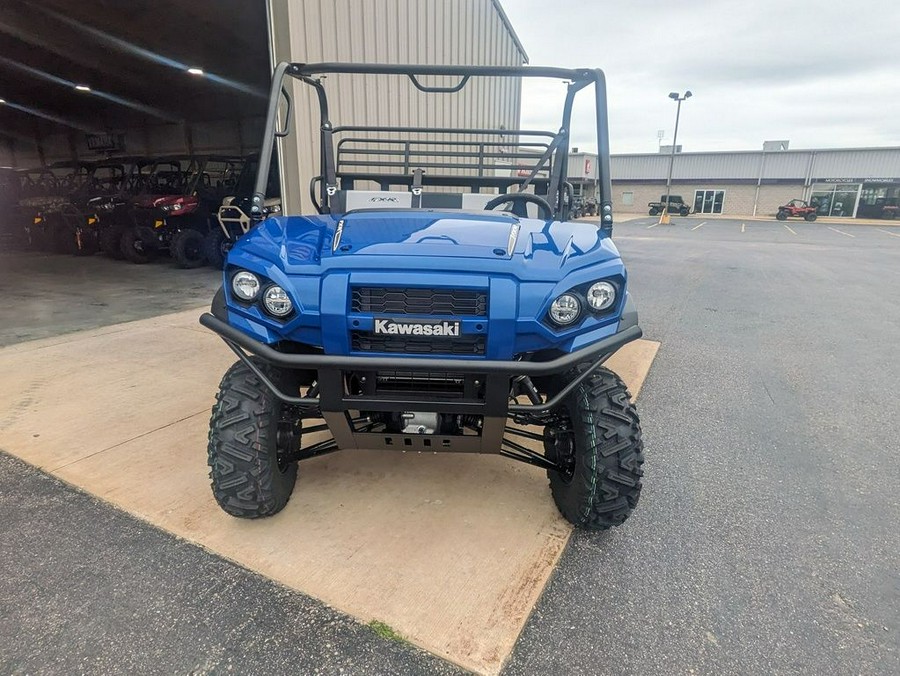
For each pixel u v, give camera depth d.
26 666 1.48
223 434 1.91
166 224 8.62
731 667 1.53
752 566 1.96
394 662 1.52
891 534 2.17
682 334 5.24
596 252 1.84
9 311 5.61
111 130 16.02
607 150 2.24
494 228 2.00
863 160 32.91
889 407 3.48
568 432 2.06
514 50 10.68
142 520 2.12
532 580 1.84
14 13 7.68
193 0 7.08
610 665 1.53
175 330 4.88
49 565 1.87
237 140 13.88
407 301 1.67
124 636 1.59
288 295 1.68
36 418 3.01
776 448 2.90
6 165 18.55
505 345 1.67
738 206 36.72
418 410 1.74
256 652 1.55
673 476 2.59
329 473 2.47
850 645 1.62
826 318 6.05
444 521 2.14
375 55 6.30
